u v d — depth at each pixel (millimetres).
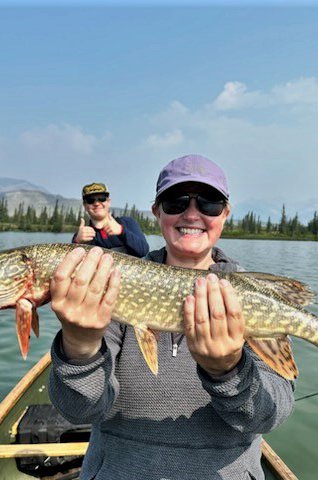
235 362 563
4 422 1232
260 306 749
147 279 760
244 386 556
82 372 566
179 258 830
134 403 638
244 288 752
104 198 1835
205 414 624
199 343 561
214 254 887
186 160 793
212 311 551
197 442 617
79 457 1158
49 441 1187
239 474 623
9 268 775
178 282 758
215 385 555
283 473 1031
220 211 794
